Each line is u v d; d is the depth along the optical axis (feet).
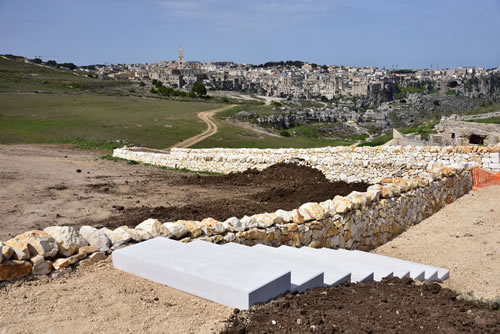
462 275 29.07
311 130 392.68
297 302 16.96
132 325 15.79
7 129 178.19
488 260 31.58
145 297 17.78
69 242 20.88
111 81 537.65
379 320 16.21
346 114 532.73
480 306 18.92
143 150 106.52
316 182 63.93
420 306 17.92
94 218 40.57
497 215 42.70
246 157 79.92
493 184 54.49
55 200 48.11
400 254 35.06
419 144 121.08
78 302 17.52
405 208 41.78
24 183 57.26
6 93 330.34
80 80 489.67
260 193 56.03
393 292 19.61
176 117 278.87
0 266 18.44
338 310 16.84
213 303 17.01
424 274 25.62
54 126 198.70
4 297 17.70
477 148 59.41
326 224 32.89
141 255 20.10
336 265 23.58
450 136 113.80
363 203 36.37
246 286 16.43
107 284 19.04
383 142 172.35
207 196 55.36
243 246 24.25
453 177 50.37
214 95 639.76
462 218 43.27
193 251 20.68
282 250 25.54
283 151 77.00
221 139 221.66
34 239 20.17
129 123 233.35
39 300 17.67
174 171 81.87
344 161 68.90
